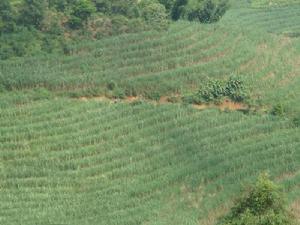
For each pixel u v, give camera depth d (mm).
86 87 72062
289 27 99125
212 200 53719
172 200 55000
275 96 72938
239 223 41031
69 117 66875
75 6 81875
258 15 103938
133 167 59875
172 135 64438
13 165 60531
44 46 77812
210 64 77375
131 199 55281
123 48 78688
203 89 71750
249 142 63625
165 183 57094
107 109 68375
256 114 68938
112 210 53719
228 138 63969
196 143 62938
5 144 62719
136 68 75125
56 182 58250
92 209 53812
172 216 51844
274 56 82562
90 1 83688
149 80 73312
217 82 72062
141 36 81250
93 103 69375
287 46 86188
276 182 56531
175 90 72500
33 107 68000
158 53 78500
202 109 69312
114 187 57219
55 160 61000
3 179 58688
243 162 59406
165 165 60250
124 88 72000
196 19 94812
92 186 57719
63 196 56375
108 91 71625
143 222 51344
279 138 64000
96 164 61000
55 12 82500
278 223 40344
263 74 77375
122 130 65125
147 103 69438
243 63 79125
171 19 92688
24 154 61844
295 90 75188
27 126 64875
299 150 61750
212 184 56531
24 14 79938
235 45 83125
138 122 66188
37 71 72938
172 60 77125
